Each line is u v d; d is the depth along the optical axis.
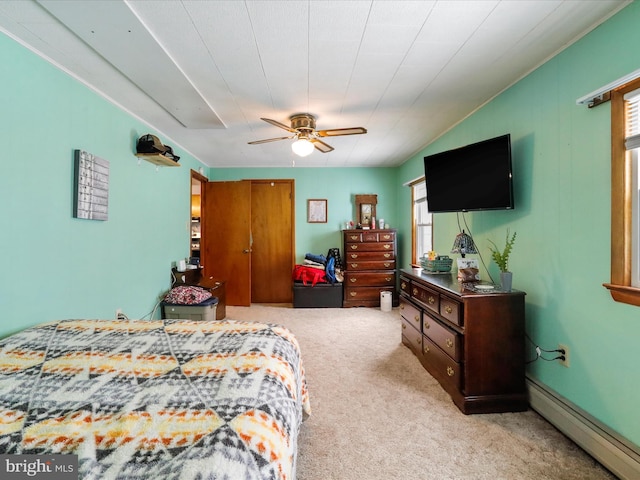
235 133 3.42
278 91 2.42
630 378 1.46
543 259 2.01
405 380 2.42
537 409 1.97
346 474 1.47
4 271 1.61
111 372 1.16
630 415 1.46
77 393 1.02
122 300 2.66
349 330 3.70
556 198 1.90
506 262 2.26
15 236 1.67
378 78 2.23
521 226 2.23
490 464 1.54
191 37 1.72
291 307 4.89
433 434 1.77
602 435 1.54
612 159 1.53
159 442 0.79
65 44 1.74
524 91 2.18
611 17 1.54
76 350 1.35
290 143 3.85
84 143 2.19
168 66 1.99
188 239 4.20
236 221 4.95
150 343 1.44
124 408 0.93
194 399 0.98
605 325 1.59
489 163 2.34
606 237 1.58
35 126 1.79
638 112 1.45
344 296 4.84
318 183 5.29
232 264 4.96
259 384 1.09
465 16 1.58
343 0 1.46
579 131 1.74
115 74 2.11
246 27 1.64
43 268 1.85
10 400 0.98
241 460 0.76
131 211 2.80
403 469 1.50
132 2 1.43
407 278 3.08
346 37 1.75
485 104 2.67
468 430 1.80
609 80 1.56
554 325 1.92
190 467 0.72
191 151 4.22
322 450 1.63
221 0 1.44
